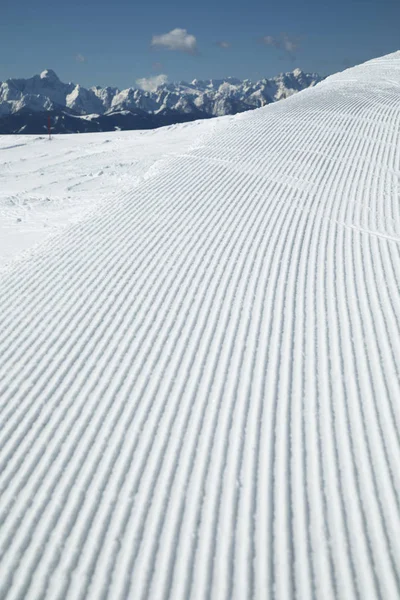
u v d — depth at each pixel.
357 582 4.89
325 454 6.32
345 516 5.55
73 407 7.06
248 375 7.68
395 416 6.90
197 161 18.39
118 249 11.86
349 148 19.61
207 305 9.52
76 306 9.55
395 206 14.56
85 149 28.80
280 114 24.25
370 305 9.47
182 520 5.47
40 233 15.23
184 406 7.08
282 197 15.02
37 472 6.01
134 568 4.98
